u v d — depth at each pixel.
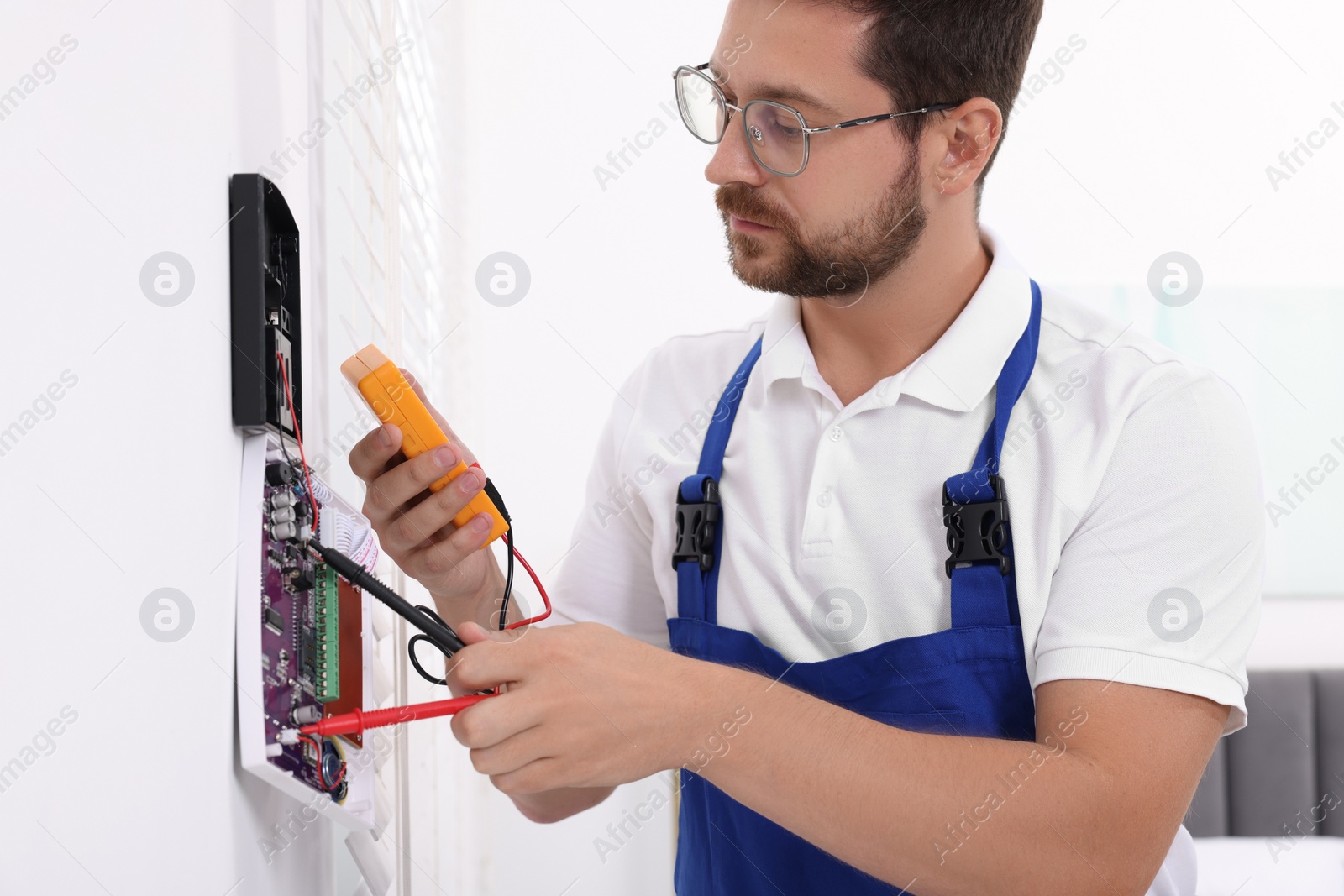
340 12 1.05
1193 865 0.94
